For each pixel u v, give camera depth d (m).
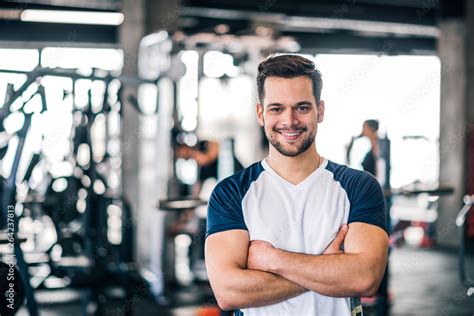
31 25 9.51
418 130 9.95
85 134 5.49
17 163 4.52
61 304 5.97
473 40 9.80
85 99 5.43
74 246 5.79
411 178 9.42
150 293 6.05
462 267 6.77
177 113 6.36
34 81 4.76
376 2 10.34
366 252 1.77
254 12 9.69
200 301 6.08
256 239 1.81
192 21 9.86
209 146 6.84
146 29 7.60
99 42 9.73
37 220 5.90
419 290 6.64
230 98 9.30
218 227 1.84
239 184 1.86
